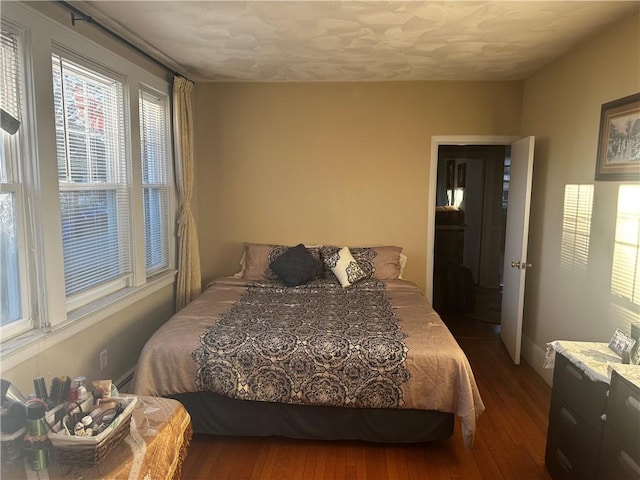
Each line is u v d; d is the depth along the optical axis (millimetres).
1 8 1932
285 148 4379
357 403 2496
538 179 3744
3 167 2066
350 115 4305
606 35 2725
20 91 2098
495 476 2363
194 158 4395
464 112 4234
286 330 2730
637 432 1613
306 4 2373
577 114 3070
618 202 2553
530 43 3010
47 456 1344
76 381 1588
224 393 2508
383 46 3127
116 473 1349
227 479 2322
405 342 2570
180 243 3932
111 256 2967
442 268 5496
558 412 2277
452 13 2488
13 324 2100
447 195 5727
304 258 3916
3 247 2055
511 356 3930
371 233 4422
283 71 3873
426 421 2549
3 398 1428
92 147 2709
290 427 2602
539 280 3676
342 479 2330
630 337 2143
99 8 2449
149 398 1837
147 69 3385
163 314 3760
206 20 2631
